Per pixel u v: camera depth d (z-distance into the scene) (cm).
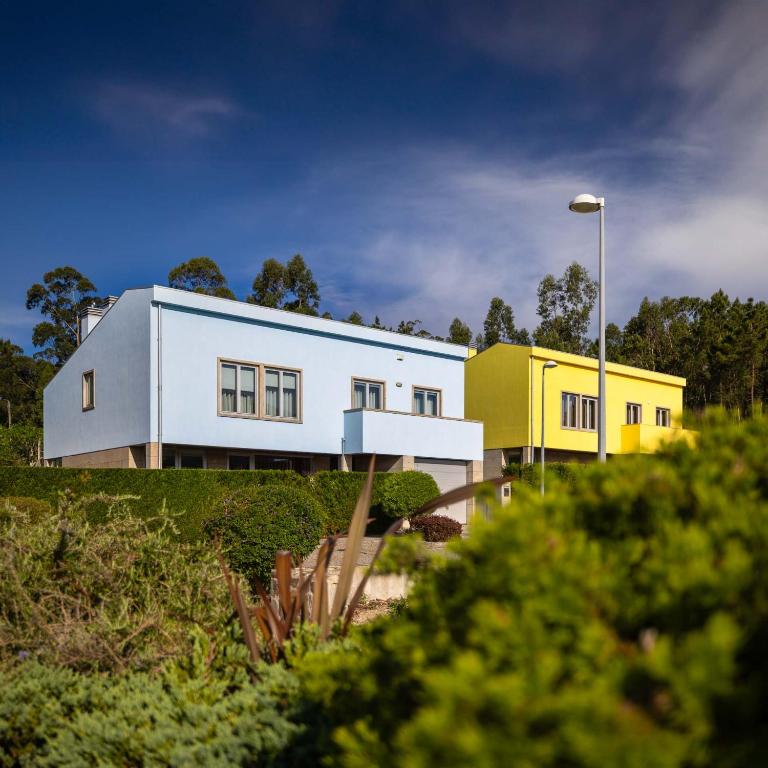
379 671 191
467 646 155
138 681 335
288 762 247
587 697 118
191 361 1752
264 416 1877
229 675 326
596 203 1380
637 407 2972
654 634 138
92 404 1931
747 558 139
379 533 1755
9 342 5166
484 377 2750
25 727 326
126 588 448
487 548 163
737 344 4078
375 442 2012
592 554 151
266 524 1025
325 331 2019
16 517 521
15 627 409
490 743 117
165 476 1448
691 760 119
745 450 190
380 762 154
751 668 133
